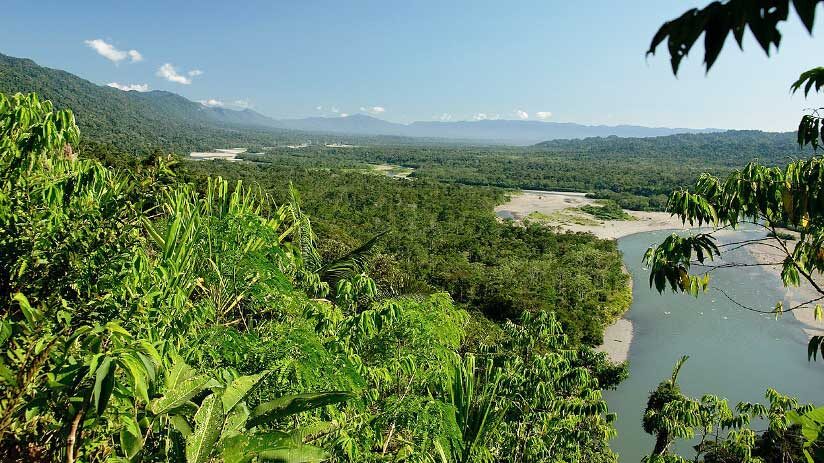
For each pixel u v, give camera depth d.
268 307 3.66
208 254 3.37
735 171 3.02
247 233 3.56
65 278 2.47
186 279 3.05
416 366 4.07
